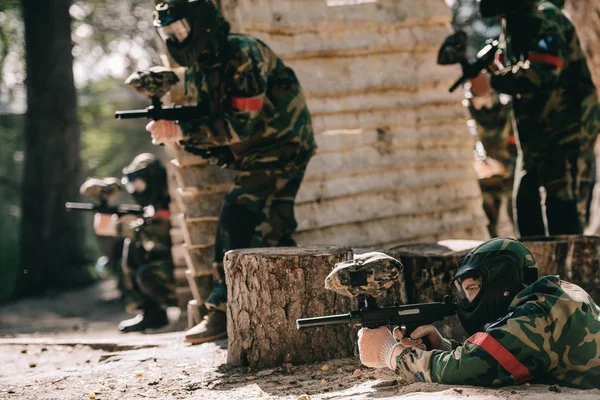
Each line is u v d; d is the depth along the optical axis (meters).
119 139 30.89
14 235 26.14
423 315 3.74
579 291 3.61
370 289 3.68
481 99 8.73
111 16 24.62
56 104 17.38
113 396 4.34
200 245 6.93
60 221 17.25
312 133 5.90
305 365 4.70
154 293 9.14
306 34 7.40
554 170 6.37
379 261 3.69
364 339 3.82
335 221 7.40
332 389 4.04
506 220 9.92
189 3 5.08
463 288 3.63
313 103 7.43
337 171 7.47
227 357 4.96
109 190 9.45
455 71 8.59
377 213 7.79
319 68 7.52
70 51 17.67
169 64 6.65
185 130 5.39
